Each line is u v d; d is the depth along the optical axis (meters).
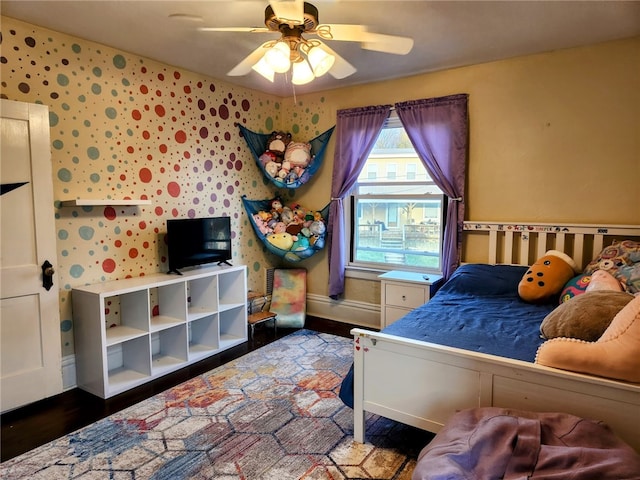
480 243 3.38
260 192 4.27
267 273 4.38
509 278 2.93
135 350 2.93
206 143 3.62
